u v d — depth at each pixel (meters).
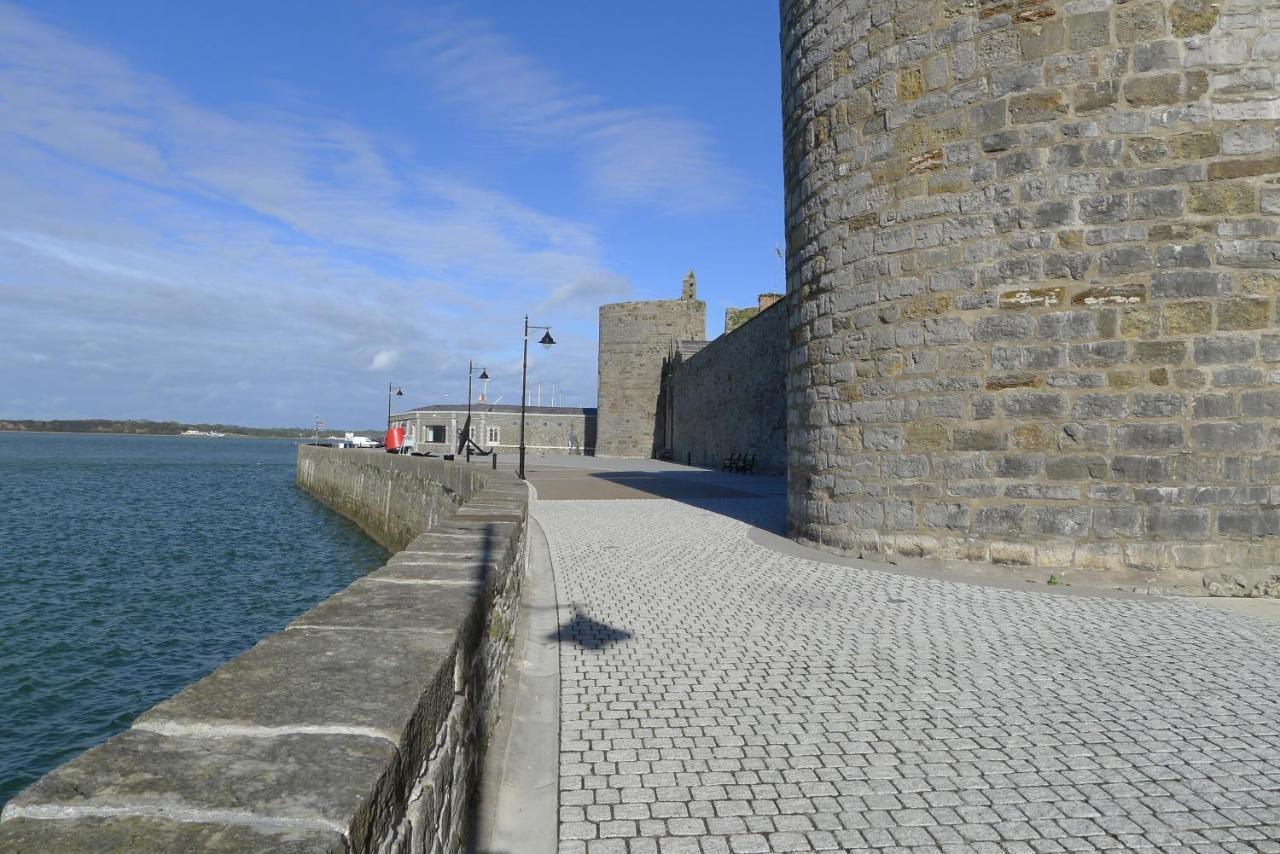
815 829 2.95
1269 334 6.91
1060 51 7.49
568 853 2.77
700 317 51.03
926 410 8.18
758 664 5.01
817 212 9.48
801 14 9.85
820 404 9.43
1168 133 7.14
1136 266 7.21
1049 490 7.50
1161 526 7.11
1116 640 5.50
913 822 3.00
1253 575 6.91
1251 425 6.93
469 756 2.89
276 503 37.75
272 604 16.17
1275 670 4.83
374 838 1.45
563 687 4.57
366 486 28.48
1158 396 7.13
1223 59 7.04
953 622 6.02
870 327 8.70
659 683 4.64
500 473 12.64
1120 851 2.80
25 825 1.23
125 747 1.54
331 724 1.70
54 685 11.04
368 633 2.47
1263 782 3.34
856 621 6.08
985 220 7.84
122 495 40.75
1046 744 3.73
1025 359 7.63
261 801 1.33
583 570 8.39
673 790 3.26
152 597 16.52
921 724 3.98
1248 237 6.95
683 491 19.55
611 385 52.38
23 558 20.88
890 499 8.48
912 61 8.36
